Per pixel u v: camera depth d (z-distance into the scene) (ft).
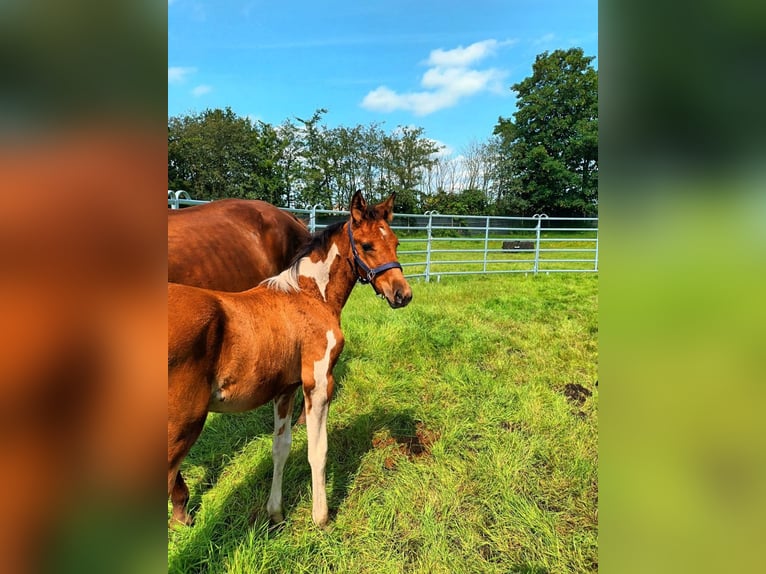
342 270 8.06
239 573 6.27
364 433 10.06
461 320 18.90
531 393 11.98
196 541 6.77
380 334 15.53
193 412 5.76
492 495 8.17
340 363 13.51
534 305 22.36
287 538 7.13
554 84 98.99
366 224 7.96
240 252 10.13
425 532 7.28
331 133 99.14
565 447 9.59
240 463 9.06
